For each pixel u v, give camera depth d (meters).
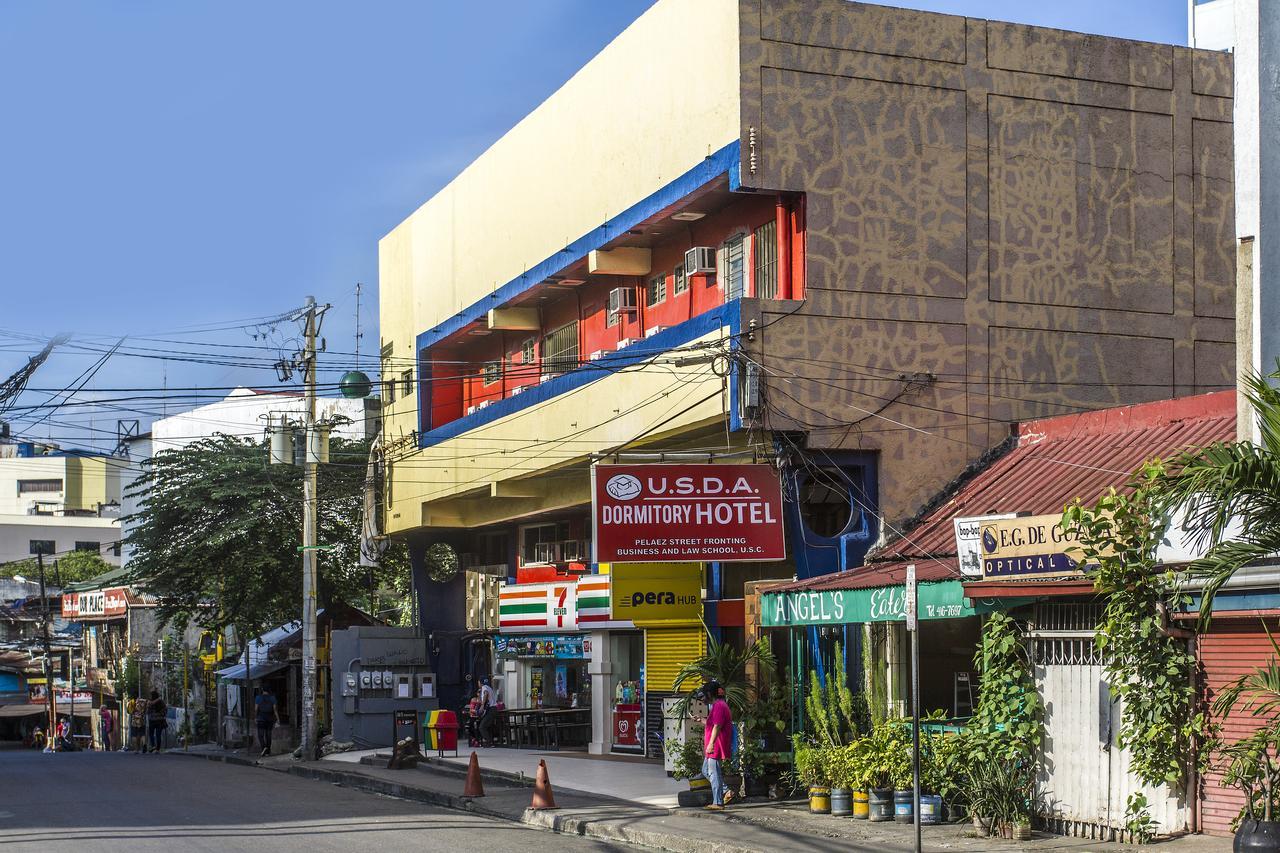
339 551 44.12
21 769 32.44
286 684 46.84
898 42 23.47
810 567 22.38
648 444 25.14
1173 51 25.28
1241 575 14.42
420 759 28.66
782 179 22.56
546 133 29.59
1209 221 25.25
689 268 25.42
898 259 23.12
